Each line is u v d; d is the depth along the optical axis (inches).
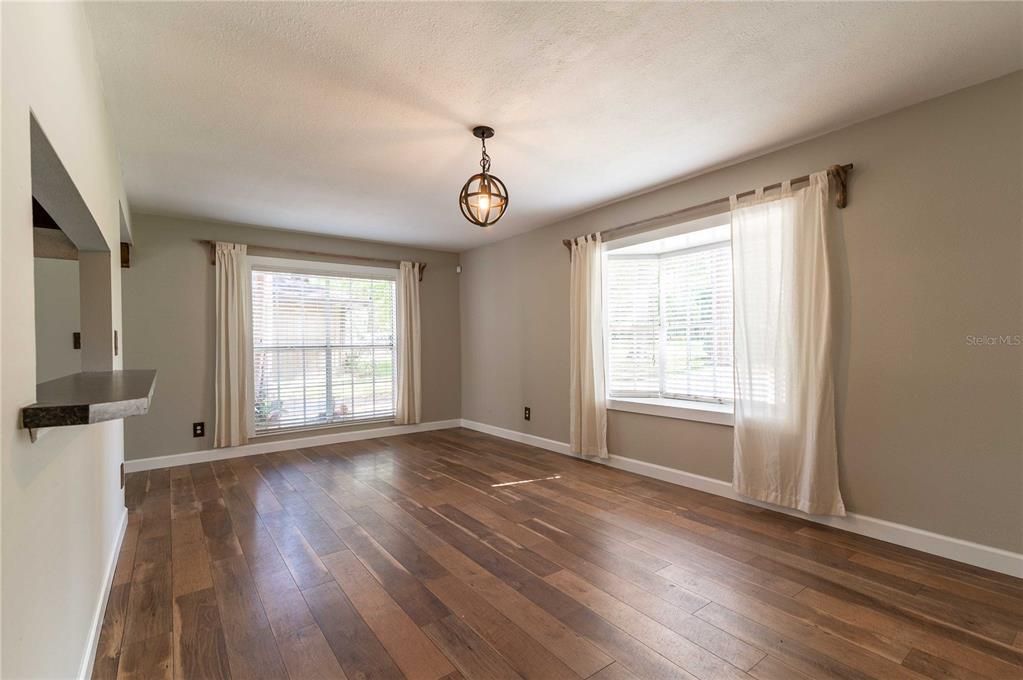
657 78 90.9
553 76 89.9
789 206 119.6
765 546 104.0
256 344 196.7
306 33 76.6
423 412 243.4
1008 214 90.0
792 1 70.7
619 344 174.4
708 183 140.4
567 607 81.2
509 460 182.2
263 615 79.3
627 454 166.7
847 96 98.1
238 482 154.5
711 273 155.5
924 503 99.9
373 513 126.2
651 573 92.6
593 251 173.9
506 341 224.2
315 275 211.9
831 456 112.3
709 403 154.3
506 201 108.0
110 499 95.0
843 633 73.2
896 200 103.7
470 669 66.1
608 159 129.5
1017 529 89.2
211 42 78.1
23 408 37.0
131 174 135.1
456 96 96.6
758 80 91.9
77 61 63.2
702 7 71.7
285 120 105.3
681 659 67.8
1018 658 67.1
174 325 178.2
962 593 83.7
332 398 215.5
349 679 64.2
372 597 84.7
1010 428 89.9
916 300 100.9
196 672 65.7
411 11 71.7
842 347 111.6
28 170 39.3
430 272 247.1
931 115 98.9
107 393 46.8
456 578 91.3
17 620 36.4
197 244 183.8
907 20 74.9
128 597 84.9
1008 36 78.8
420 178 141.3
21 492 37.3
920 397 100.3
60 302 153.6
